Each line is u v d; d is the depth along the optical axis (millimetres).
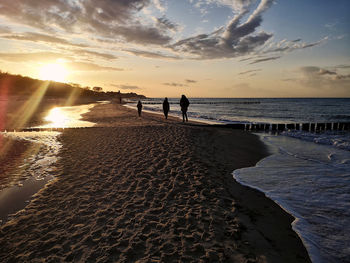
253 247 2846
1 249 2838
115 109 33406
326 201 4145
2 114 22922
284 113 37562
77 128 12875
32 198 4270
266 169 6078
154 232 3152
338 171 5926
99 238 3031
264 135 13180
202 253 2717
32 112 26453
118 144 8625
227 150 8141
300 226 3318
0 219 3553
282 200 4184
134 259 2613
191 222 3410
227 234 3117
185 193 4445
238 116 30750
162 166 6051
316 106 62500
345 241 2959
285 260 2615
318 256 2678
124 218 3525
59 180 5129
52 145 8758
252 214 3680
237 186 4852
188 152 7496
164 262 2559
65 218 3545
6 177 5391
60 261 2602
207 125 15125
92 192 4480
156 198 4219
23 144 9008
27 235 3123
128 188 4668
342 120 26453
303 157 7551
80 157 6965
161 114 25234
